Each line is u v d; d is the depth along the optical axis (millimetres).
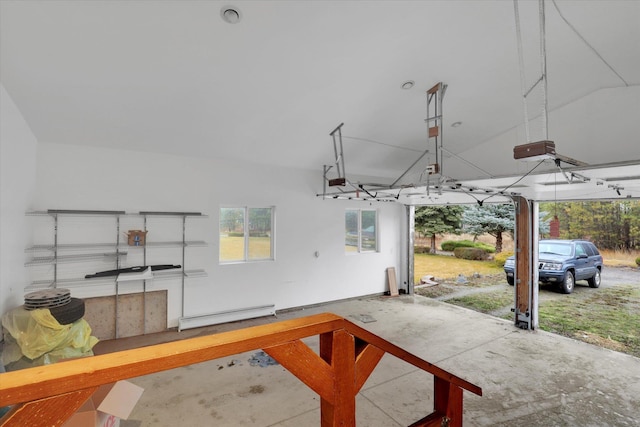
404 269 7621
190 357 696
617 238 9914
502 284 8898
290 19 2734
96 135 4215
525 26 3094
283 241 5965
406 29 3004
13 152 3467
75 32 2670
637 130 4043
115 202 4582
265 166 5781
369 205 7145
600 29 3184
